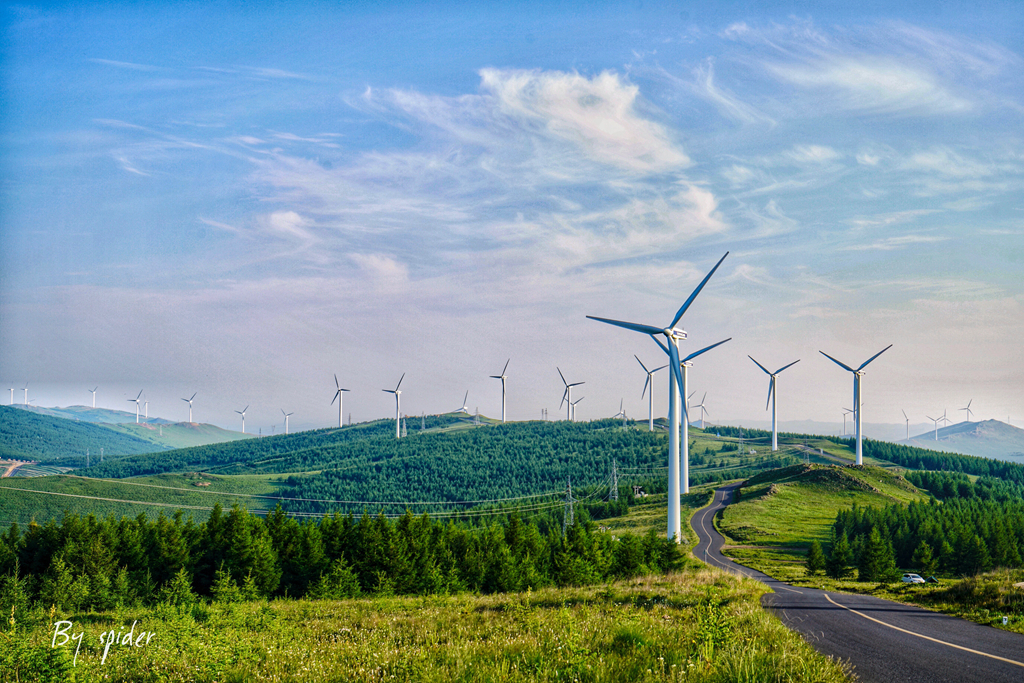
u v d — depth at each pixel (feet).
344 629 77.77
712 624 55.16
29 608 199.21
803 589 149.69
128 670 51.83
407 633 69.67
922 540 396.98
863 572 314.14
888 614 86.22
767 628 62.59
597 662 44.83
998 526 423.64
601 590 114.32
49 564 241.96
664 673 42.88
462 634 65.00
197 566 251.80
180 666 50.78
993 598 89.25
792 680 40.86
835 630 69.92
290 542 245.86
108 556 235.20
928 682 45.65
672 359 341.21
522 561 215.51
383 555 219.82
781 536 513.04
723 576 165.89
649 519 616.80
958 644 61.05
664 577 159.53
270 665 50.98
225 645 60.64
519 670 44.57
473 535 266.57
